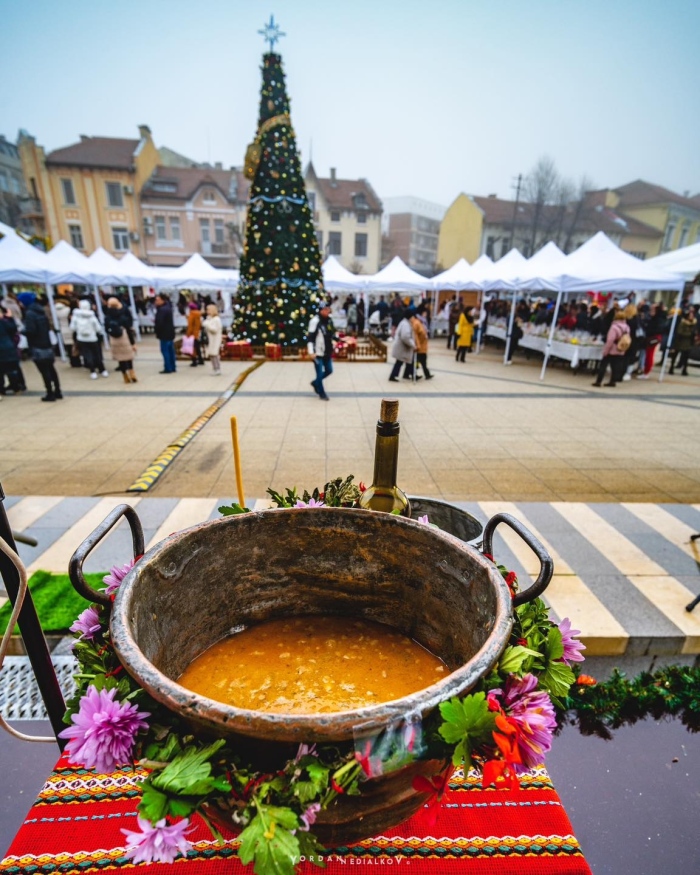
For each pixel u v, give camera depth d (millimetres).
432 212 69625
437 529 1229
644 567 3043
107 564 2926
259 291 12258
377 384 9211
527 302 18562
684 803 1780
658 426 6512
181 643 1177
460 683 796
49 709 1405
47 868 1306
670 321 11086
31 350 7203
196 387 8648
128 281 14312
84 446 5348
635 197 46281
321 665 1209
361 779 730
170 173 33188
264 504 3818
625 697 2152
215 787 726
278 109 11492
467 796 1510
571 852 1367
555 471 4824
